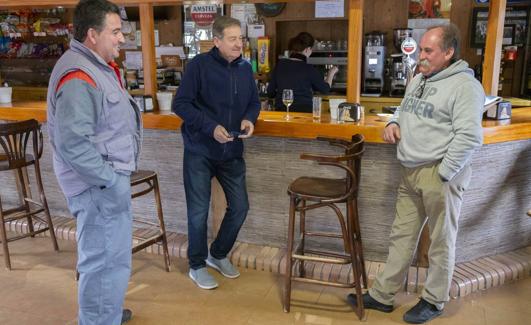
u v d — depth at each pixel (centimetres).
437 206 226
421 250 284
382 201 287
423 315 243
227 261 298
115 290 206
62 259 320
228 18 254
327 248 308
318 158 222
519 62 477
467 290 272
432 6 505
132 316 252
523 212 306
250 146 306
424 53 218
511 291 278
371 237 296
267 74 545
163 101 332
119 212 201
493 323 245
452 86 213
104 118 190
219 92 262
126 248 207
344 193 239
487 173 283
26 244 345
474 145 208
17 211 335
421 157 222
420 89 228
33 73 620
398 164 279
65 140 178
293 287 282
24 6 343
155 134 325
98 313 206
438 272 237
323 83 426
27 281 290
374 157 282
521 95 479
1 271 302
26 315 253
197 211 275
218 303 266
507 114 287
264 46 540
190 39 570
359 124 275
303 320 249
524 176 298
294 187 251
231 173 278
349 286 245
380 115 303
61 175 196
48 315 253
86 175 183
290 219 246
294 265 292
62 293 276
